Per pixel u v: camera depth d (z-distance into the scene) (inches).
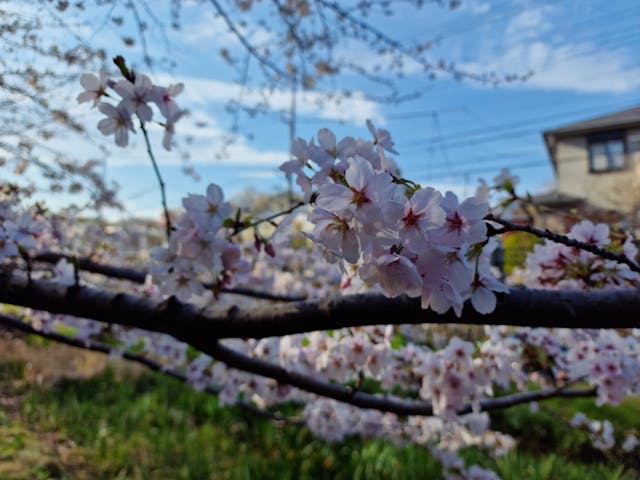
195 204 52.0
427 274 31.9
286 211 48.0
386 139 38.9
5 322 107.0
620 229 58.8
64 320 119.7
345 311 46.0
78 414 175.8
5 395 194.1
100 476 134.1
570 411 203.8
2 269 61.3
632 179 502.6
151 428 175.8
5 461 124.8
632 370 85.4
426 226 29.1
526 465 165.2
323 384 72.3
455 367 83.3
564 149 687.7
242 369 66.0
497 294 41.2
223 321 53.3
